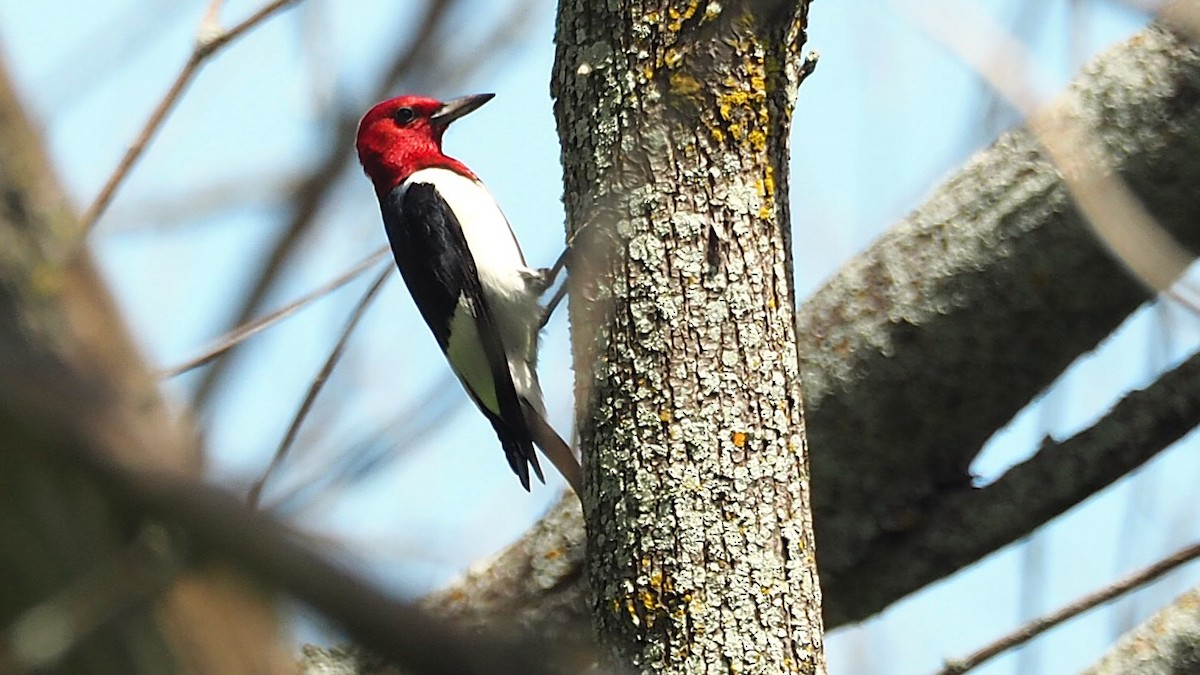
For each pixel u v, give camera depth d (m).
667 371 7.25
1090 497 9.47
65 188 3.97
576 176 7.68
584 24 7.70
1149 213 8.97
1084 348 9.46
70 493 2.89
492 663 2.75
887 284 9.59
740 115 7.43
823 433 9.68
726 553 7.07
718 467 7.15
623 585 7.15
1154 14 4.74
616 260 7.39
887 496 9.77
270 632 2.89
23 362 2.74
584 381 7.48
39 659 2.99
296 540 2.68
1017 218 9.25
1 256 3.49
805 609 7.14
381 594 2.69
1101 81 9.10
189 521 2.65
